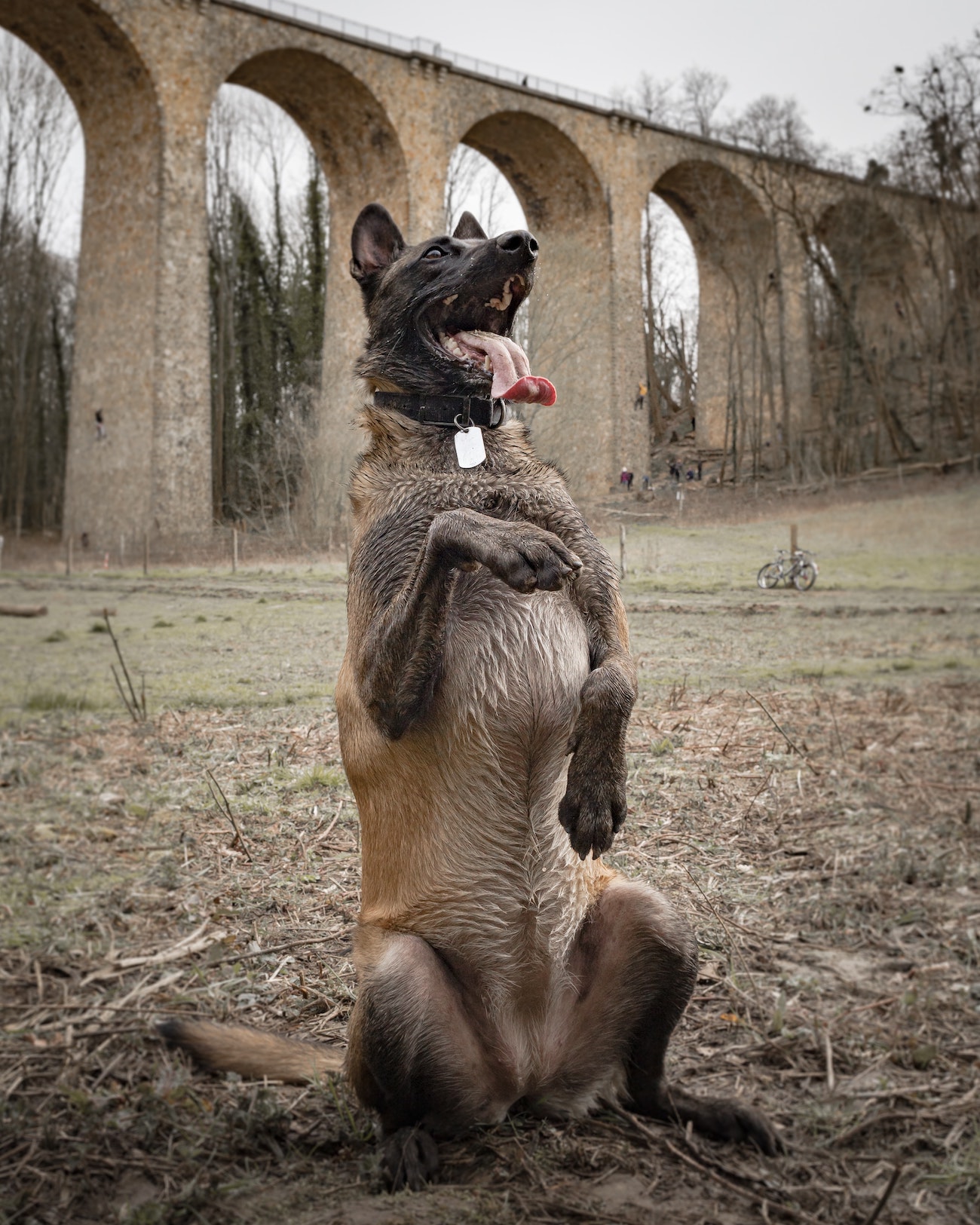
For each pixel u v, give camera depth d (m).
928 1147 3.00
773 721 7.43
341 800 6.28
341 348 42.97
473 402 3.36
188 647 11.88
